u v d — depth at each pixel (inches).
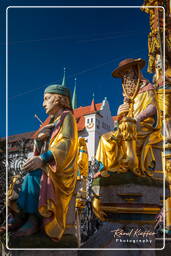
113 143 200.4
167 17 317.4
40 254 150.5
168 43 308.3
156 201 193.6
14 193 164.2
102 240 191.2
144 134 203.5
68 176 161.3
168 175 265.0
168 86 286.7
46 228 152.7
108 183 195.6
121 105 230.2
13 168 243.4
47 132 174.9
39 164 157.9
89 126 1001.5
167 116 279.6
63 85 183.3
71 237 159.9
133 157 192.9
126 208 189.0
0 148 242.8
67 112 175.2
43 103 183.2
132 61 229.0
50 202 153.9
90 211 263.1
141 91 221.5
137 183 189.2
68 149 161.8
